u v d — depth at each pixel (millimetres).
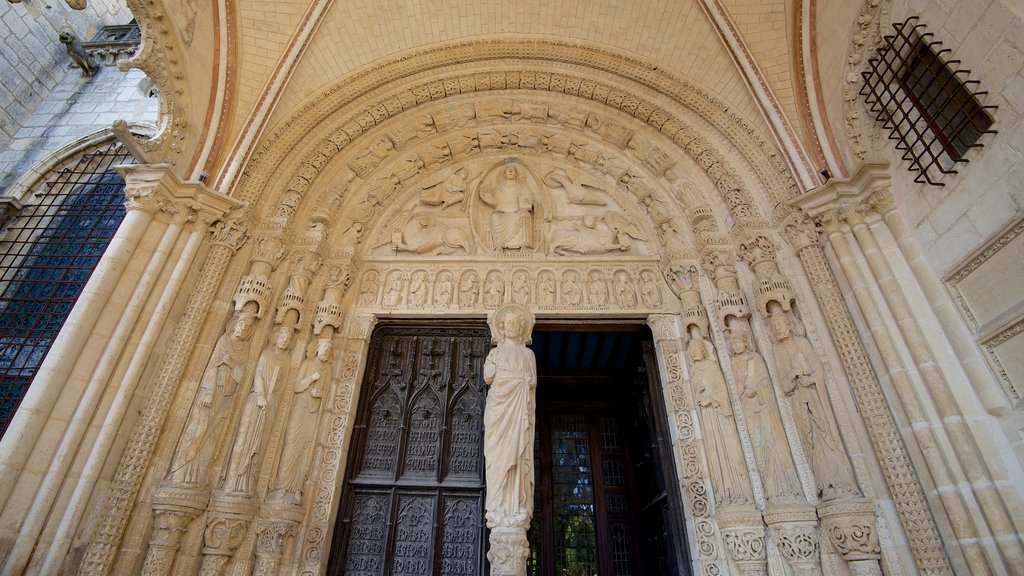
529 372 7207
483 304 8477
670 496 7258
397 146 9633
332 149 8992
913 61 6191
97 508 5523
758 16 8102
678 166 9055
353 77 9039
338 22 8625
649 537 8867
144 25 7113
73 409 5699
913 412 5633
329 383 7680
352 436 7621
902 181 6477
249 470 6418
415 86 9469
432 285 8719
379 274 8844
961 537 5016
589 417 11727
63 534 5191
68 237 10523
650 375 8250
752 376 6930
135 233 6773
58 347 5812
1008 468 5043
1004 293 5125
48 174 11344
